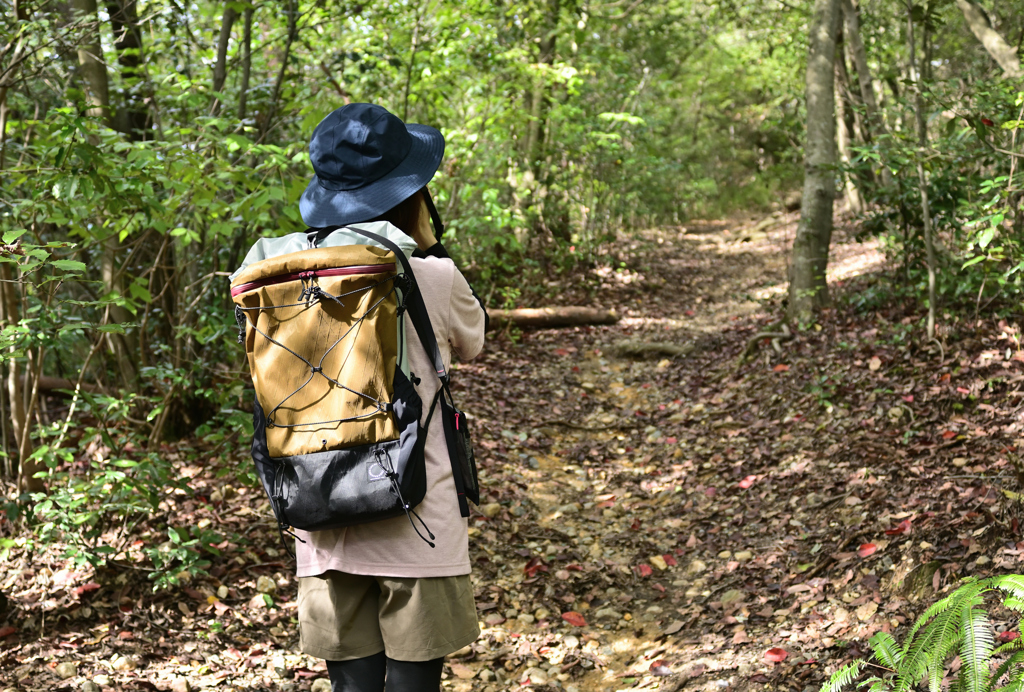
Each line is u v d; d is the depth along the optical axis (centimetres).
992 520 308
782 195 2059
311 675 283
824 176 732
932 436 424
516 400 634
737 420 554
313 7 543
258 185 382
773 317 797
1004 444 382
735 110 2223
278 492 155
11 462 371
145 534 357
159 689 264
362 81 689
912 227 629
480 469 484
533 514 441
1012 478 334
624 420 603
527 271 957
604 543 410
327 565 160
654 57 1563
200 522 375
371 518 151
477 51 807
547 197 1030
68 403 453
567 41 1034
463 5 732
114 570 326
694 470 487
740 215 1970
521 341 812
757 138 2289
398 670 161
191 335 451
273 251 169
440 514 160
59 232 446
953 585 286
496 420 577
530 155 994
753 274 1184
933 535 318
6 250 257
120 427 402
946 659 238
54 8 405
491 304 899
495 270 910
